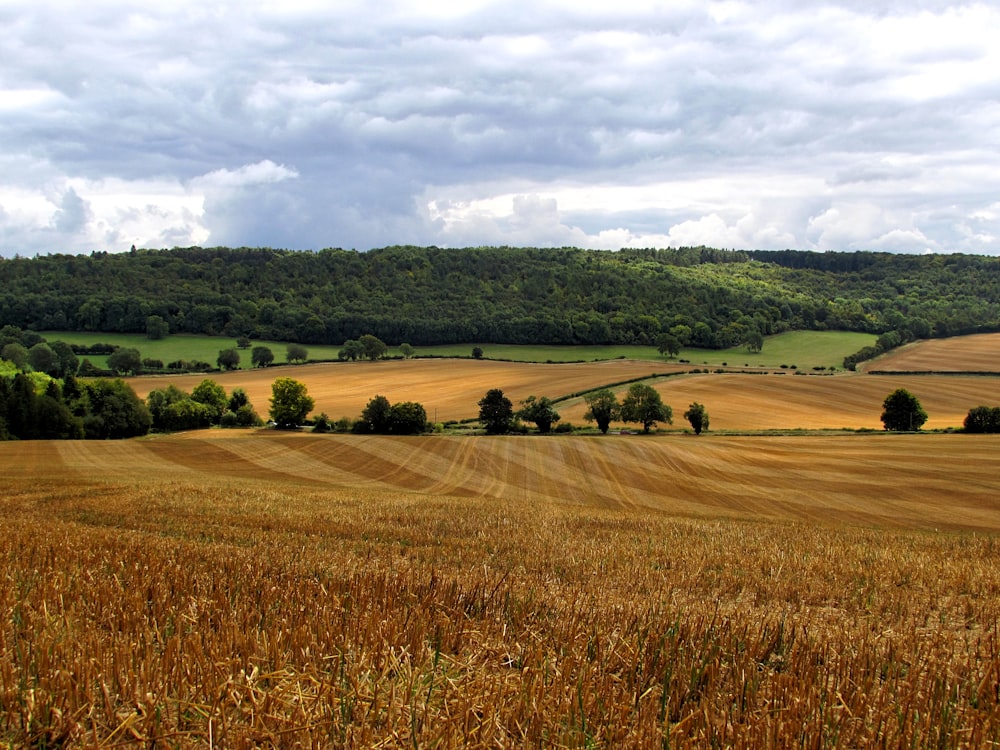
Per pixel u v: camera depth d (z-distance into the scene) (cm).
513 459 5966
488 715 665
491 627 987
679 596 1434
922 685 832
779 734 656
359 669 757
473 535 2462
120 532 1980
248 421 9369
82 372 11312
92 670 714
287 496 3616
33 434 7206
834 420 8662
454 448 6366
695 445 6494
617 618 1094
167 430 8800
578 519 3012
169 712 654
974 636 1202
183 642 820
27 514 2636
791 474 5375
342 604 1043
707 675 825
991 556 2328
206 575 1212
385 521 2750
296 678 724
